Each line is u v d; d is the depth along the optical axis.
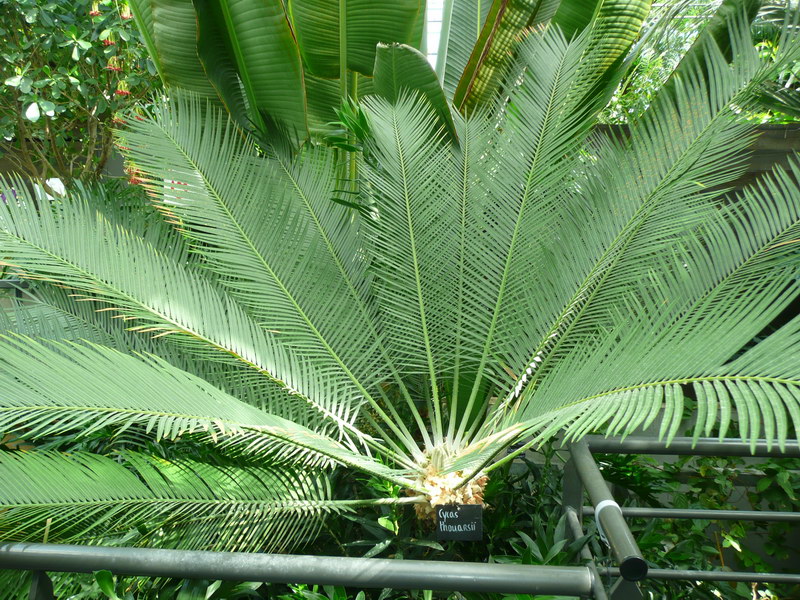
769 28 2.37
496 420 1.79
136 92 3.62
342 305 1.96
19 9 3.17
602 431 1.79
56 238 1.54
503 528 1.63
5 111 3.71
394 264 1.95
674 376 1.03
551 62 1.87
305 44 2.35
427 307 1.96
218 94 2.29
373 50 2.32
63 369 1.21
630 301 1.73
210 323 1.64
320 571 0.94
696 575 1.38
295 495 1.49
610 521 0.98
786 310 2.60
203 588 1.07
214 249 1.82
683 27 2.81
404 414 2.12
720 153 1.64
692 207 1.67
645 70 3.25
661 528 2.05
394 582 0.92
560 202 1.88
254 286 1.84
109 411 1.18
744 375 0.90
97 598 1.28
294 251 1.91
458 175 1.92
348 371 1.88
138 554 0.98
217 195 1.85
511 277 1.90
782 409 0.80
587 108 2.17
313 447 1.41
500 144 1.90
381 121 1.89
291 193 1.99
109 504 1.28
